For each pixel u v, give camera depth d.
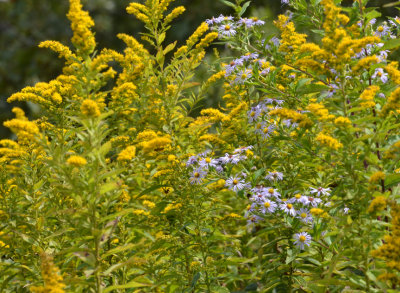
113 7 11.07
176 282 3.80
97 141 3.15
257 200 3.78
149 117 4.11
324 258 3.74
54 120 4.13
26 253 3.81
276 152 4.28
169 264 3.87
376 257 3.11
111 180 3.53
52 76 11.10
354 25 3.77
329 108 3.41
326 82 3.77
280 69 4.07
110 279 3.84
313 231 3.67
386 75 3.90
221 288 3.77
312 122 3.38
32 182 3.90
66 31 11.23
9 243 3.85
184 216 3.90
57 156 3.18
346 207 3.39
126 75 4.32
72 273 3.51
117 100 4.20
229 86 4.47
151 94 4.12
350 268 3.99
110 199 3.35
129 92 4.20
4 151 3.84
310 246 3.85
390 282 3.15
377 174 3.01
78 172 3.28
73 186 3.09
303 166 4.20
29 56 10.97
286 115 3.42
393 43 3.71
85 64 3.32
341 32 3.26
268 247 3.93
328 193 3.70
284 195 3.87
